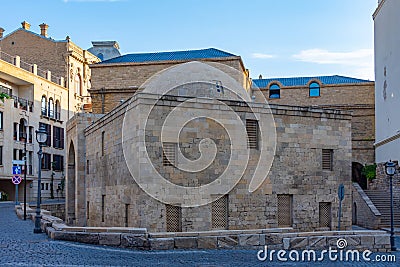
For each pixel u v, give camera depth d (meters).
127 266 14.08
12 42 70.25
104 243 17.67
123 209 27.59
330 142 31.20
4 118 56.28
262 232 18.12
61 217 46.03
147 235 17.08
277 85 60.53
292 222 29.69
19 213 32.97
